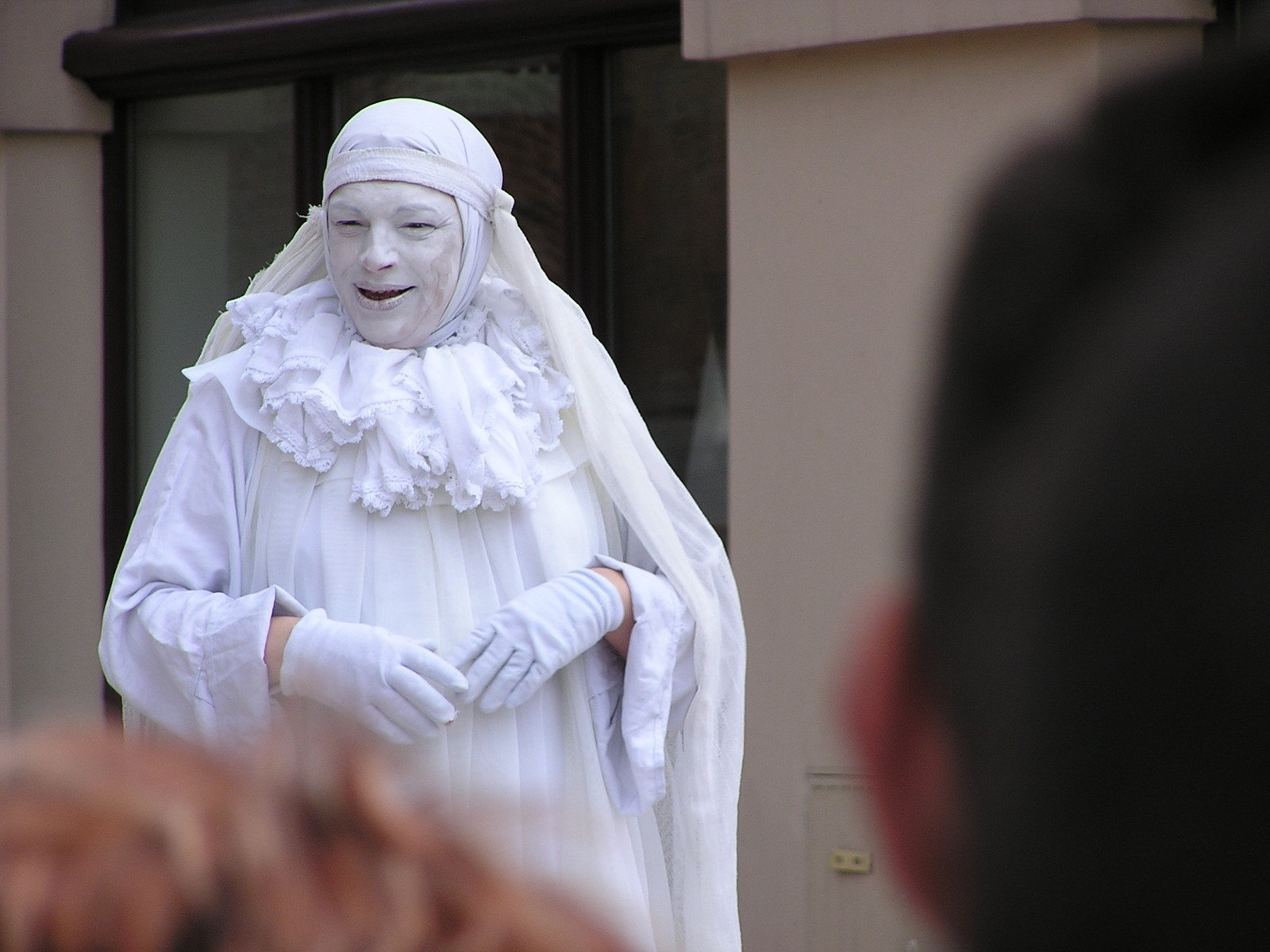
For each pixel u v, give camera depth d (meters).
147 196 15.79
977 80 10.97
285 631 7.06
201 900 1.24
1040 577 1.31
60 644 15.64
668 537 7.75
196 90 15.32
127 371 15.86
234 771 1.38
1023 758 1.33
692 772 7.85
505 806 1.42
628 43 13.26
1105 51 10.61
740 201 11.80
